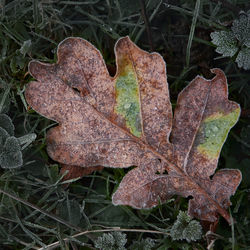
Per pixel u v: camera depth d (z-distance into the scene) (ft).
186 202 0.98
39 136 0.99
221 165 1.00
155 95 0.93
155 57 0.92
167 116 0.93
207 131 0.93
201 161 0.93
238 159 0.99
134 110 0.93
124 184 0.94
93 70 0.93
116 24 1.02
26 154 0.98
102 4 1.03
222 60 1.02
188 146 0.94
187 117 0.93
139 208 0.94
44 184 0.97
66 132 0.94
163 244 0.96
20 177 0.97
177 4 1.02
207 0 1.01
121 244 0.94
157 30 1.03
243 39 0.95
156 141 0.94
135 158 0.94
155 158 0.94
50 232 0.98
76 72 0.93
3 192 0.94
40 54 1.01
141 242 0.96
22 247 0.98
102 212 0.99
